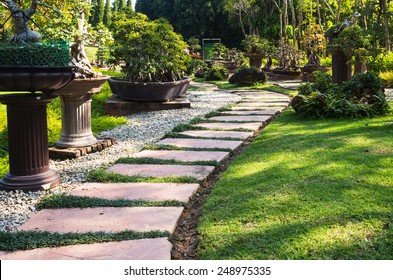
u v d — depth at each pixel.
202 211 3.29
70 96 5.14
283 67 19.88
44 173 3.98
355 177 3.59
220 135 6.14
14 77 3.39
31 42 3.73
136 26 10.56
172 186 3.87
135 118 8.29
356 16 10.67
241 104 9.95
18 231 2.94
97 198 3.55
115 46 10.09
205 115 8.02
